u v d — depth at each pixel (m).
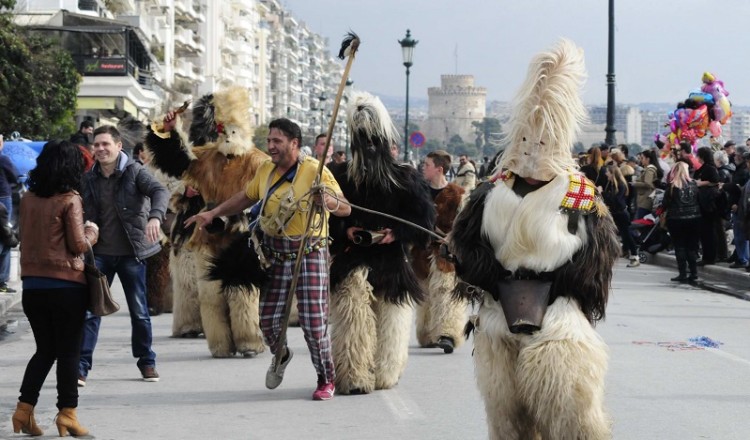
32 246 7.62
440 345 11.59
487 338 6.47
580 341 6.18
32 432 7.73
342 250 9.27
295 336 12.88
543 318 6.29
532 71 6.42
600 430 6.19
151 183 9.36
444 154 11.82
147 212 9.52
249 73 121.50
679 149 21.81
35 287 7.62
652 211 24.05
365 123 9.16
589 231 6.36
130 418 8.46
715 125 28.95
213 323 11.27
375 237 9.13
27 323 14.16
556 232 6.27
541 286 6.33
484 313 6.52
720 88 28.95
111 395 9.38
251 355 11.35
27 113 32.44
